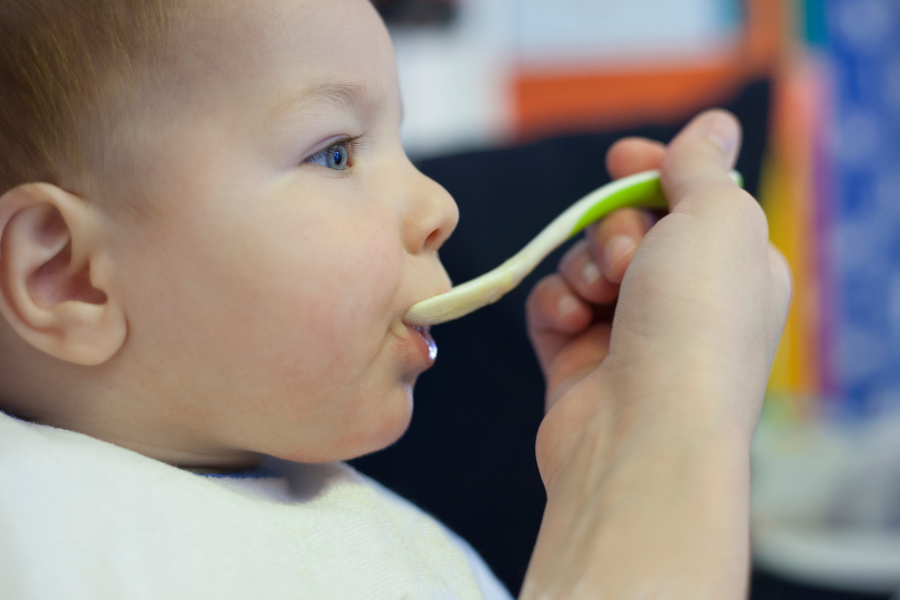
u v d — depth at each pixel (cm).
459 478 110
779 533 153
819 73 218
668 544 42
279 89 54
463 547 73
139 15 53
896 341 233
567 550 45
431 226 60
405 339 60
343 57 57
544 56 206
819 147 220
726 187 60
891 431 187
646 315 51
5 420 51
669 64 212
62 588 44
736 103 135
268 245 53
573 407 53
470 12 197
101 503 48
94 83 53
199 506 51
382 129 61
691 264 51
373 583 54
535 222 115
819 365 227
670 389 47
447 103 196
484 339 113
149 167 53
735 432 45
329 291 55
